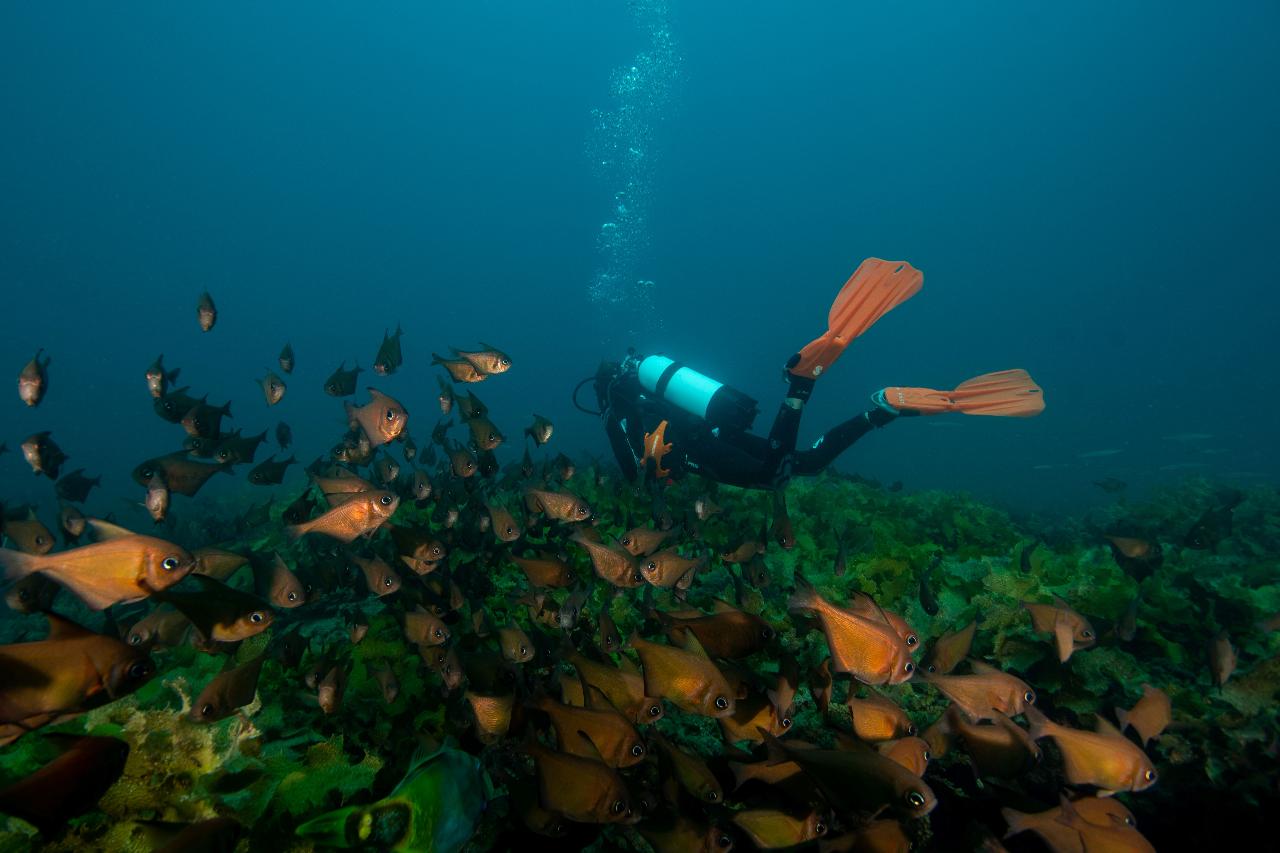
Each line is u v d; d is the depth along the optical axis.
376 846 2.12
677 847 2.29
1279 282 101.00
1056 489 22.41
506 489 6.50
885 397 6.57
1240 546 7.03
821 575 5.12
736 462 6.77
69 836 2.30
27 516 4.02
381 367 5.33
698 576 5.19
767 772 2.61
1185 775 3.14
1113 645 3.99
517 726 2.80
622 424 7.45
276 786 2.63
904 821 2.68
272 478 4.97
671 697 2.49
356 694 3.60
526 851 2.78
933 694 3.67
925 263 145.38
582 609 4.24
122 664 1.85
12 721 1.69
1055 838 2.49
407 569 4.38
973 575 4.93
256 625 2.61
